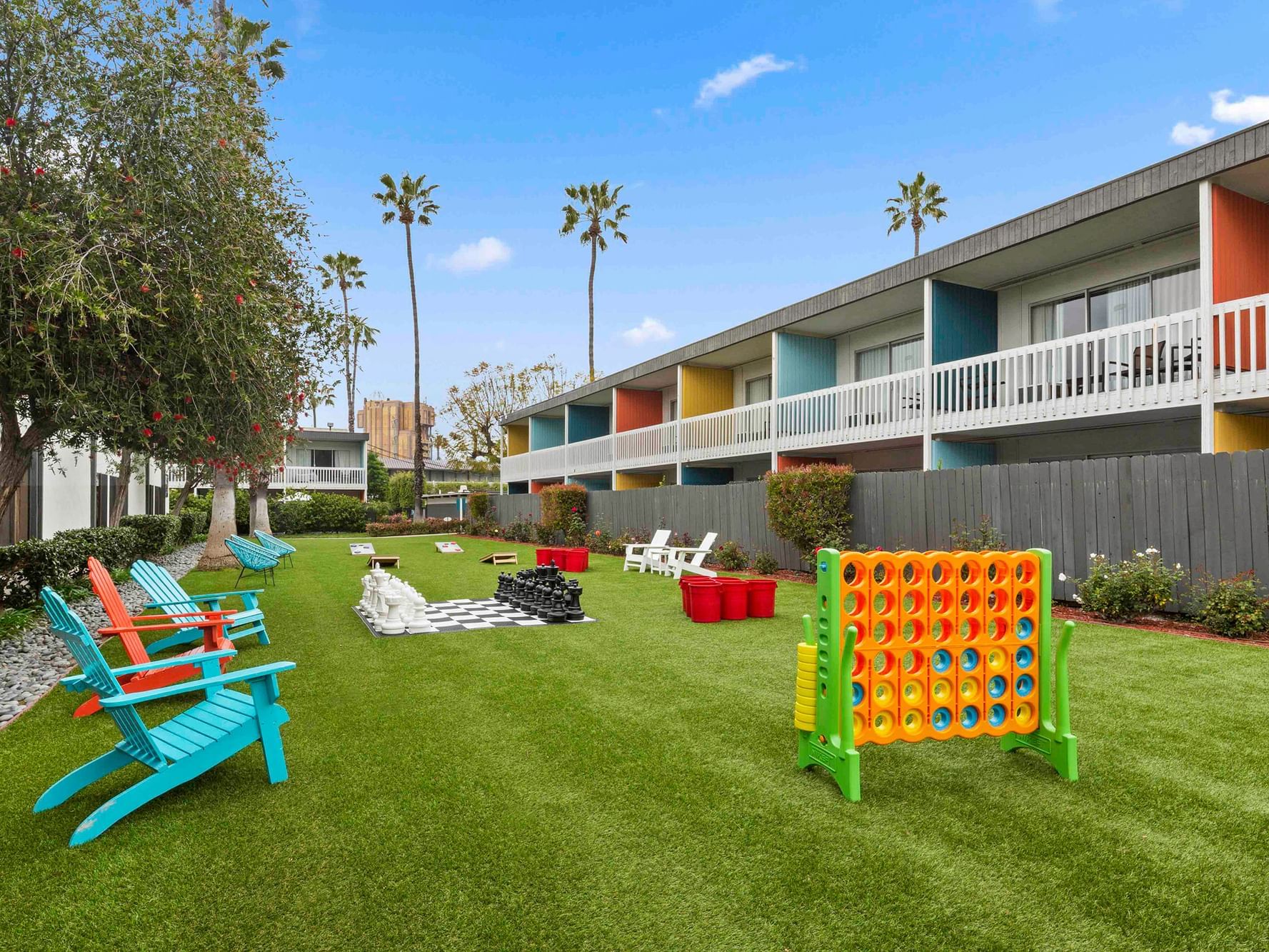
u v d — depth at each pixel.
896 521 12.68
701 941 2.55
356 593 12.29
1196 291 11.38
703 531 18.06
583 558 15.41
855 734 3.91
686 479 21.44
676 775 4.08
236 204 7.70
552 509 24.56
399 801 3.73
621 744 4.60
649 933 2.60
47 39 6.61
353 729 4.91
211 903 2.79
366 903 2.79
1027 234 11.70
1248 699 5.46
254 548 13.73
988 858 3.13
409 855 3.16
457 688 5.96
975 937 2.57
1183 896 2.83
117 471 20.14
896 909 2.75
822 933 2.60
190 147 7.10
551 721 5.09
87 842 3.27
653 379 24.12
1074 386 10.94
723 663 6.86
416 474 40.09
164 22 7.25
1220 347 9.15
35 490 13.80
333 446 43.62
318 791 3.85
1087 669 6.35
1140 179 10.07
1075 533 9.84
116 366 7.04
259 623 7.90
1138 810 3.61
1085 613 9.20
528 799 3.75
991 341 14.41
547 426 32.81
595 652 7.38
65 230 6.21
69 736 4.80
